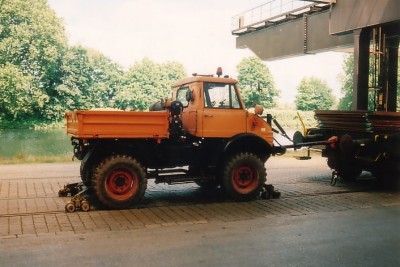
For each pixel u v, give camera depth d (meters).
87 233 6.22
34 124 58.41
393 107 15.66
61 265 4.89
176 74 82.88
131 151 8.23
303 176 12.48
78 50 67.25
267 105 83.19
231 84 8.95
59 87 61.59
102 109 8.03
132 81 77.12
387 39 15.04
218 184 9.45
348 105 72.25
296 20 19.50
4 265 4.88
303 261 5.13
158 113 7.98
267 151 9.37
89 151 8.16
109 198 7.71
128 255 5.27
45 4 59.72
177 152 8.70
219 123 8.76
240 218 7.26
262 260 5.15
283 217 7.36
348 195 9.52
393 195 9.55
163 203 8.46
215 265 4.97
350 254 5.40
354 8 14.27
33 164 14.34
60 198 8.64
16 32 55.66
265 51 21.31
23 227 6.48
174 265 4.95
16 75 50.22
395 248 5.65
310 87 103.75
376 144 10.28
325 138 11.19
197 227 6.65
